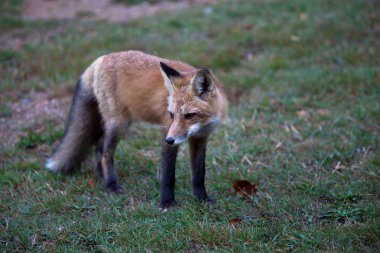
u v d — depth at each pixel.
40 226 6.57
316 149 8.62
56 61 12.79
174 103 6.68
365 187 7.17
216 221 6.68
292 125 9.56
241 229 6.21
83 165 8.83
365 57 12.05
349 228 6.06
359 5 15.20
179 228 6.38
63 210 7.10
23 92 11.64
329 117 9.71
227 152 8.83
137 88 7.46
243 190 7.39
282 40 13.32
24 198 7.44
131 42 13.52
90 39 13.93
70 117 8.47
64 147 8.34
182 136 6.52
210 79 6.66
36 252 5.97
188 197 7.43
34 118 10.48
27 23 15.74
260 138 9.28
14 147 9.21
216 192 7.60
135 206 7.14
